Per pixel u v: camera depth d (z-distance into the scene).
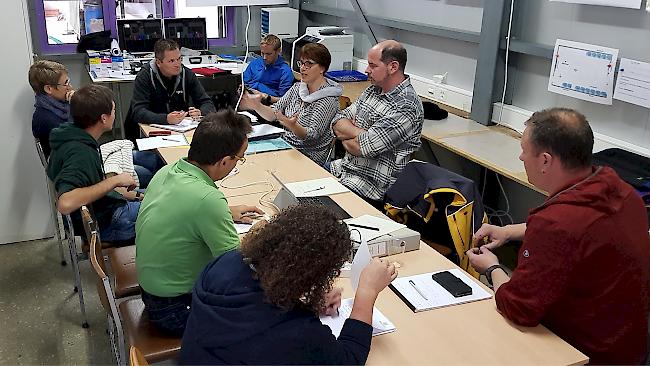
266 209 2.31
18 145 3.32
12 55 3.19
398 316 1.59
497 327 1.55
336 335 1.44
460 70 4.07
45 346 2.57
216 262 1.32
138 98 3.70
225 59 5.56
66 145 2.35
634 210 1.58
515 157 3.09
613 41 2.95
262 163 2.87
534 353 1.44
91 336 2.65
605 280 1.51
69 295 2.97
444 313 1.61
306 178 2.68
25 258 3.32
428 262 1.92
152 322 1.92
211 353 1.16
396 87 2.88
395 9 4.70
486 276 1.80
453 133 3.51
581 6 3.09
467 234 2.33
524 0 3.46
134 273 2.31
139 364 1.24
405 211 2.54
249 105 3.50
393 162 2.91
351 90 4.58
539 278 1.51
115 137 5.50
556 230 1.49
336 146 3.86
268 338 1.12
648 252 1.57
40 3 5.28
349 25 5.41
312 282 1.13
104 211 2.59
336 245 1.15
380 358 1.41
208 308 1.20
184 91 3.83
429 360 1.41
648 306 1.59
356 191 2.92
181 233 1.76
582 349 1.57
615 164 2.67
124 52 5.30
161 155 2.92
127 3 5.67
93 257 1.76
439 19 4.20
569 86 3.14
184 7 5.94
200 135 1.82
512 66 3.59
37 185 3.43
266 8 5.88
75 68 5.50
